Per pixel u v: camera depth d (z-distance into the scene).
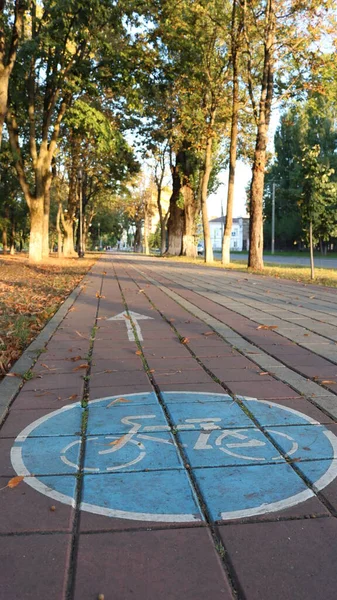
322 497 2.85
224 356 6.35
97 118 21.95
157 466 3.25
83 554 2.33
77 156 36.47
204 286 16.31
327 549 2.37
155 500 2.81
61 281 16.88
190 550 2.36
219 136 30.39
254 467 3.23
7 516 2.66
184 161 43.69
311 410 4.34
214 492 2.90
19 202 47.12
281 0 20.62
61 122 26.05
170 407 4.41
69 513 2.69
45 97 25.77
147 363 5.98
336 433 3.82
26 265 24.73
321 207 18.42
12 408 4.41
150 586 2.12
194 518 2.63
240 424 4.00
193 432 3.84
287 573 2.20
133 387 5.02
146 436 3.77
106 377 5.39
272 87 22.61
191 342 7.22
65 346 6.90
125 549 2.37
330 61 20.27
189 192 44.78
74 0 18.30
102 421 4.09
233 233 141.25
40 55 20.59
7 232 49.38
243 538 2.45
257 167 23.66
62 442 3.67
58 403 4.54
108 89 28.20
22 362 5.92
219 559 2.30
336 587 2.12
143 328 8.34
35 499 2.84
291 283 17.50
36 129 29.28
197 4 23.28
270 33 21.70
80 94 24.98
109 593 2.09
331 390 4.91
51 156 26.55
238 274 22.27
